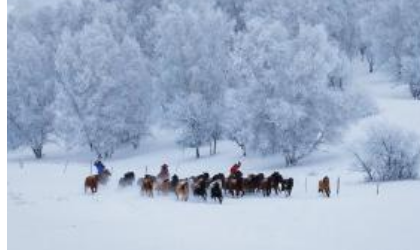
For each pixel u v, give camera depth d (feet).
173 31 207.10
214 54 203.51
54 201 107.14
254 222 81.76
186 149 202.59
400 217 79.66
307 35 172.35
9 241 68.18
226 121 183.01
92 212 92.99
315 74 163.02
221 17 212.02
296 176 139.64
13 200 108.17
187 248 64.34
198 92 197.16
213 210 94.58
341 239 67.92
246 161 170.81
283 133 159.84
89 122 210.18
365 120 183.42
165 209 96.43
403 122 172.45
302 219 82.74
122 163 193.77
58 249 63.72
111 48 221.87
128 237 70.95
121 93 216.95
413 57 226.17
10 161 220.23
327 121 162.71
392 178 126.00
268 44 166.20
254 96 164.76
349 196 104.83
